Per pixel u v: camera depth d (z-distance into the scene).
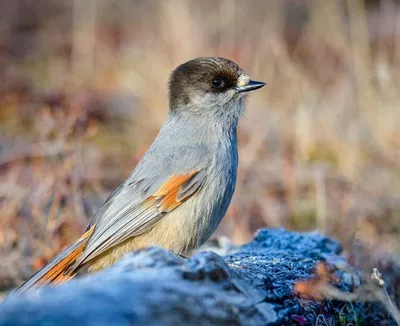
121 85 18.69
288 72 17.34
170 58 18.53
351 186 13.84
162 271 5.89
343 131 15.68
